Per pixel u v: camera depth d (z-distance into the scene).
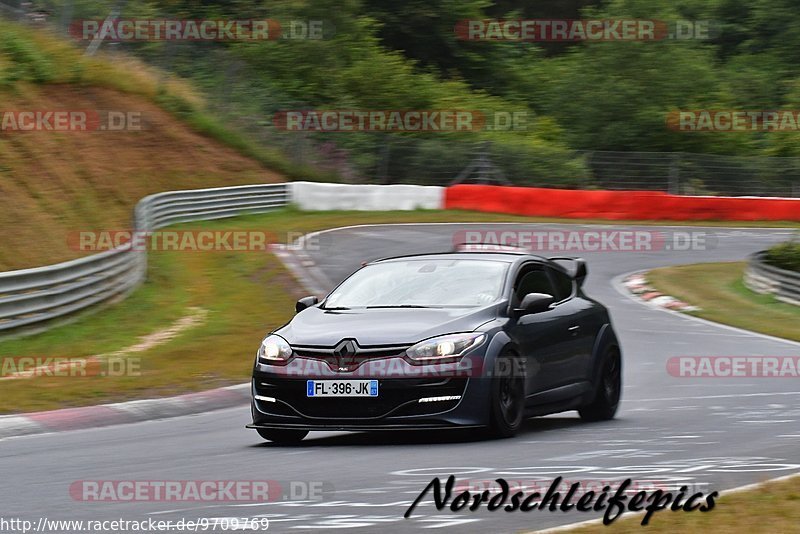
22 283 58.00
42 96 114.31
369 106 168.25
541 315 33.06
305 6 171.38
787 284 78.62
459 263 34.03
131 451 30.03
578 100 184.50
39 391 41.69
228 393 42.94
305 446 30.22
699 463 25.11
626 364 51.72
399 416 28.88
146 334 59.34
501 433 30.05
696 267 95.50
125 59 138.62
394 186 131.12
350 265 87.44
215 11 179.75
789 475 22.86
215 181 123.44
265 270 84.19
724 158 153.38
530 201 133.12
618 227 122.69
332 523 19.42
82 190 100.94
